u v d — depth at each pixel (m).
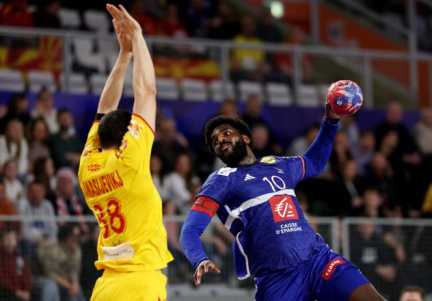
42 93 30.58
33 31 32.16
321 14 47.50
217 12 42.38
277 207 13.99
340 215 30.23
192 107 33.97
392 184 32.81
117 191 13.09
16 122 28.67
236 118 14.88
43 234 23.56
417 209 33.56
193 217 13.87
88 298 23.73
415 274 26.53
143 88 13.56
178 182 29.56
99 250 13.58
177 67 34.72
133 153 13.06
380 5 48.62
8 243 23.23
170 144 30.98
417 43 46.56
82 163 13.56
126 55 14.24
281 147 35.38
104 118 13.50
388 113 35.53
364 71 37.75
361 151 34.81
